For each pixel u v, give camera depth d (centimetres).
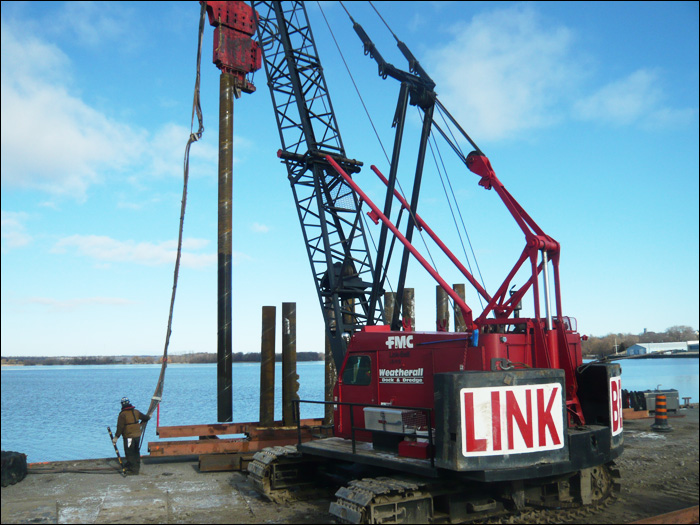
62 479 1127
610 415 829
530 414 720
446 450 696
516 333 872
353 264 1553
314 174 1575
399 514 746
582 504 853
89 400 4869
